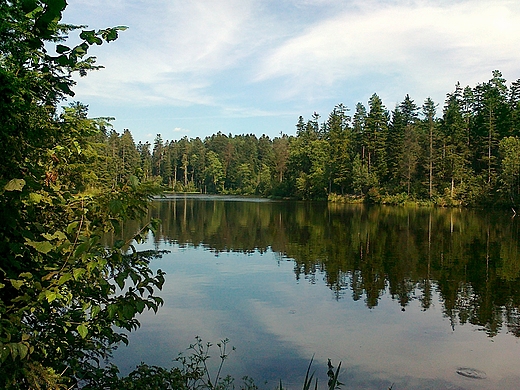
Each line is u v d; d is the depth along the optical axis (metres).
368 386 6.04
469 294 10.84
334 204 49.66
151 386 4.10
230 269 13.23
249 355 6.89
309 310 9.31
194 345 6.90
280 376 6.21
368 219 30.88
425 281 12.13
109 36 2.53
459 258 15.59
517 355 7.16
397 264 14.43
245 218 30.66
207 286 11.12
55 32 2.47
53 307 3.07
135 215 2.80
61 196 3.02
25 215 2.55
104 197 2.64
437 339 7.83
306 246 18.12
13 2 2.28
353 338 7.80
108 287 2.62
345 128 62.94
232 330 7.96
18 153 2.51
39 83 2.56
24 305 2.47
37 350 2.79
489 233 22.88
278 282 11.66
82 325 2.59
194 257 15.27
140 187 2.63
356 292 10.89
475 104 54.66
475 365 6.78
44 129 2.78
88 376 3.77
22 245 2.42
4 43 2.37
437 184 48.66
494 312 9.40
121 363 6.28
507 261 15.05
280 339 7.59
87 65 2.86
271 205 47.12
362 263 14.55
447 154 47.59
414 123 59.25
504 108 47.59
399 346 7.46
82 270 2.31
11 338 2.22
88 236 2.71
